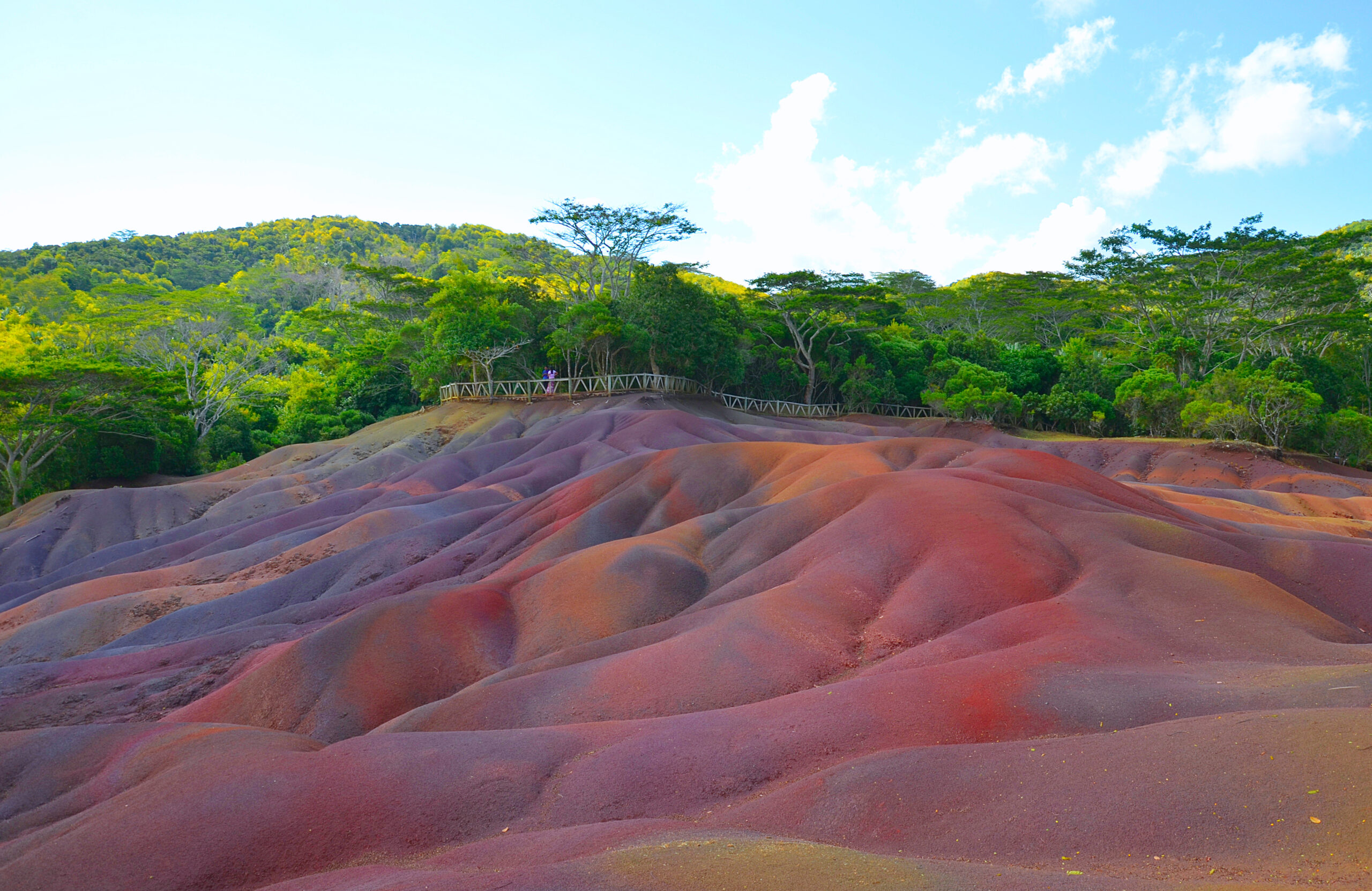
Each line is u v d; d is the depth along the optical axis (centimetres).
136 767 1969
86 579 5031
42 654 3900
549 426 7138
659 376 7762
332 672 2650
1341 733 1136
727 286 15712
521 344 8125
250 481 6881
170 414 8019
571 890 1046
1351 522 4278
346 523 4931
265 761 1783
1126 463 6525
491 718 2172
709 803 1551
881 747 1579
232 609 4022
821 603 2444
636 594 2908
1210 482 5956
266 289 16900
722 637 2311
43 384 6781
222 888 1479
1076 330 11425
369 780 1681
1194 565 2316
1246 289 8850
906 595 2431
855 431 7512
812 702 1791
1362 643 2012
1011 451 3625
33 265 17350
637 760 1677
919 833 1248
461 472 6259
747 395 8925
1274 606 2092
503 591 3139
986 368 8700
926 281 13150
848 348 9006
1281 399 6244
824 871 1010
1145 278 9394
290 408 9762
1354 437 6253
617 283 10056
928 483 3028
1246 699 1479
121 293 10819
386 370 9756
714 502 4078
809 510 3181
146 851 1544
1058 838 1123
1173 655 1847
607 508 4012
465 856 1390
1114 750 1285
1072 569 2458
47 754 2227
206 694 2939
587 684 2222
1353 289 8481
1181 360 8144
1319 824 980
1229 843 1010
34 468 7206
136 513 6266
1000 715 1595
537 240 11200
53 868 1519
